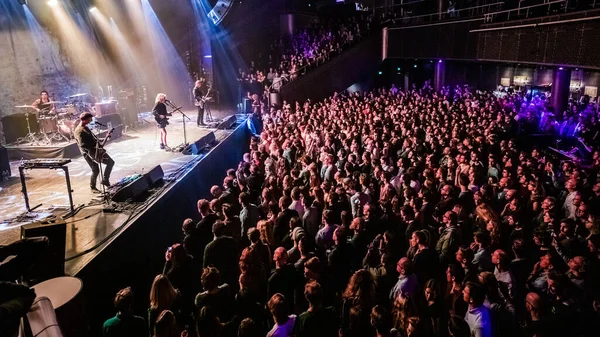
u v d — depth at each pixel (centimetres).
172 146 1311
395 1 2798
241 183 883
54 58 1436
